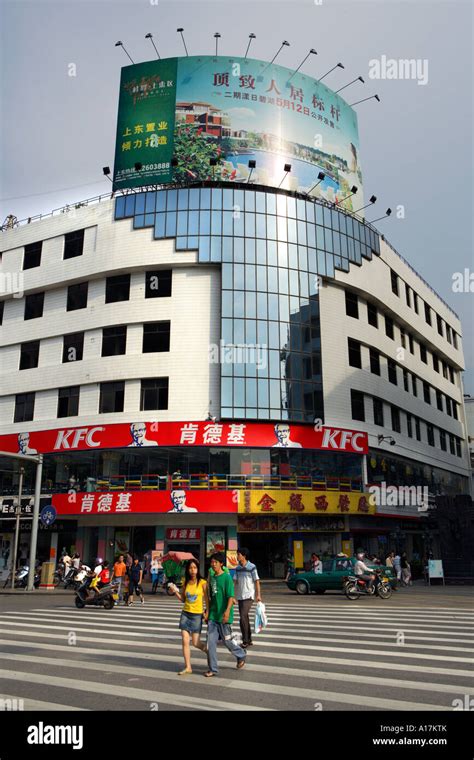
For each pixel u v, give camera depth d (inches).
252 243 1358.3
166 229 1354.6
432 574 1150.3
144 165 1414.9
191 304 1336.1
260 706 246.7
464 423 2268.7
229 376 1264.8
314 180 1478.8
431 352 2053.4
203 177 1395.2
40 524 1299.2
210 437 1226.0
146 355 1318.9
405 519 1537.9
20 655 369.1
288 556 1189.7
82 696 264.7
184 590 323.6
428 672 307.4
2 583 1194.0
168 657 360.5
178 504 1175.0
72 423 1349.7
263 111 1457.9
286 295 1350.9
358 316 1524.4
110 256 1380.4
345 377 1425.9
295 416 1282.0
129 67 1488.7
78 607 709.3
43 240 1501.0
